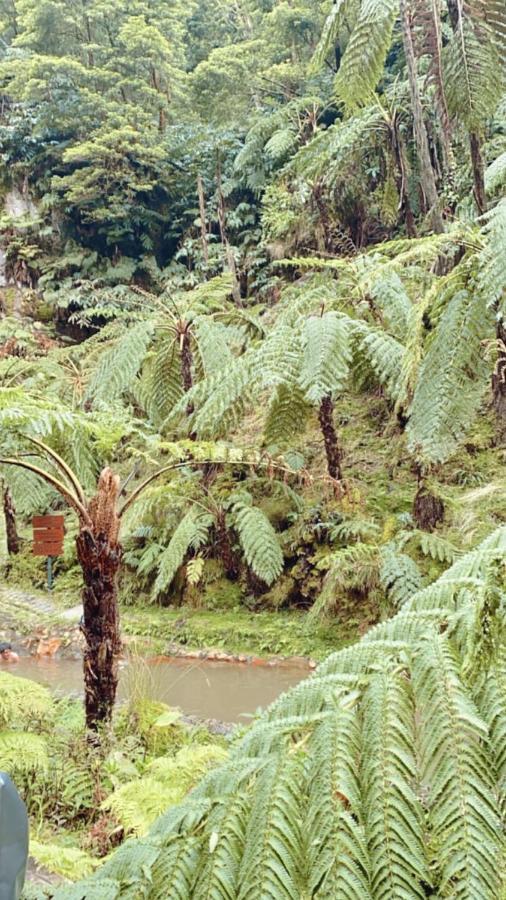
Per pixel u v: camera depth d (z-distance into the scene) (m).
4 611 5.24
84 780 2.28
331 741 0.50
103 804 1.69
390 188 6.30
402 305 4.41
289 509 4.99
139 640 4.43
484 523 3.81
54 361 6.54
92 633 2.58
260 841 0.47
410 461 4.82
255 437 5.97
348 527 4.32
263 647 4.16
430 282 4.19
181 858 0.50
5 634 4.79
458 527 4.01
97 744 2.48
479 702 0.50
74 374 6.43
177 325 5.38
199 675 3.90
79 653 4.45
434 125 6.13
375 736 0.50
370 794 0.47
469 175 5.10
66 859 1.47
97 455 3.78
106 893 0.51
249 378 4.23
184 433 5.30
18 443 3.42
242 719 3.26
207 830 0.51
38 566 6.02
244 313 6.05
